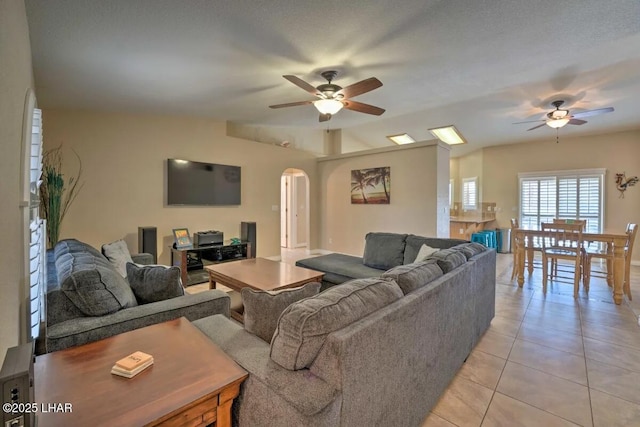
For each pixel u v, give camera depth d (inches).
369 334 47.9
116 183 167.8
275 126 243.1
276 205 245.9
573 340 105.1
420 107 189.9
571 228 152.9
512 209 282.2
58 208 140.5
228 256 208.2
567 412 70.4
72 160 155.2
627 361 91.4
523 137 258.1
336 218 264.8
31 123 65.9
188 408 38.1
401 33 97.7
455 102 179.3
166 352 50.0
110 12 79.0
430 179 204.4
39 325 67.2
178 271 83.7
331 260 160.1
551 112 169.6
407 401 59.7
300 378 43.4
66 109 153.4
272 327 56.9
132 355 46.9
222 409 42.5
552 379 82.8
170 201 185.3
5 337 41.9
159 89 135.3
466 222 271.1
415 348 61.9
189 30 89.7
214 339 55.7
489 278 113.7
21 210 55.9
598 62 123.6
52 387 40.1
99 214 162.7
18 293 51.8
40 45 92.3
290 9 83.0
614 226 233.5
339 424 41.6
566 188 253.9
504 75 136.7
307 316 45.2
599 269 214.8
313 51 107.7
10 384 26.3
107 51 98.7
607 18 91.7
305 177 295.7
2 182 41.1
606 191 236.7
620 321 121.0
